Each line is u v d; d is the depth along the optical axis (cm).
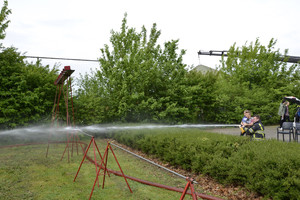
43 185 558
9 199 475
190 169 673
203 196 436
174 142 746
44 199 477
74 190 528
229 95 1917
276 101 1966
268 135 1250
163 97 1443
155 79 1451
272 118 1880
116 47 1495
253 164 480
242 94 1959
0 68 1165
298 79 2088
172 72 1466
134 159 844
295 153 451
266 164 460
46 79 1276
